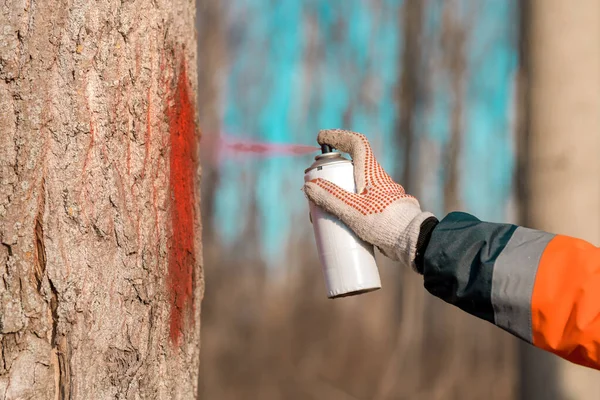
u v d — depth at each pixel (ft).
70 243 5.43
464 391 38.09
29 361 5.32
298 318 44.83
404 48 39.96
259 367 41.73
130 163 5.76
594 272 4.95
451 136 39.29
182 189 6.45
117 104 5.67
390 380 37.50
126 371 5.68
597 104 14.10
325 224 6.25
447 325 39.55
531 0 14.82
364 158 6.26
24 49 5.33
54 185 5.39
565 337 4.99
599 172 14.06
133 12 5.80
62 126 5.43
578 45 14.17
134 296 5.74
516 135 15.92
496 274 5.18
